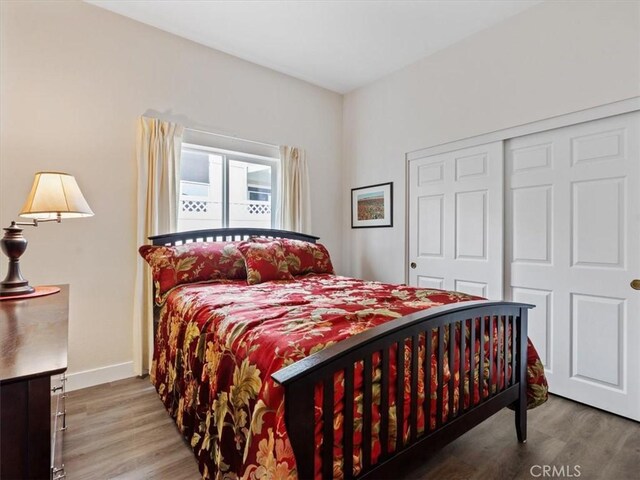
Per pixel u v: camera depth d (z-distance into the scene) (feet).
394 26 8.92
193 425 5.17
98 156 8.23
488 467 5.22
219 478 3.98
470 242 9.43
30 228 7.43
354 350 3.49
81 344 8.04
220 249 8.63
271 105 11.37
